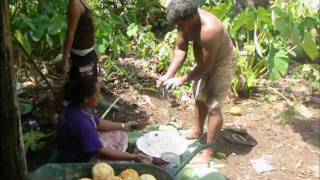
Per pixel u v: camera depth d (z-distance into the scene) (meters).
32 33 4.47
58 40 5.13
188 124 4.60
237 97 5.13
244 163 4.06
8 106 2.19
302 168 4.02
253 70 5.36
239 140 4.35
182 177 3.36
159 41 6.38
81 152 3.18
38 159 3.86
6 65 2.13
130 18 6.48
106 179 2.77
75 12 3.73
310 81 5.48
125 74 5.42
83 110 3.22
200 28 3.46
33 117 4.37
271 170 3.97
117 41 5.64
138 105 4.89
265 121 4.72
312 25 5.05
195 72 3.63
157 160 3.36
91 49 3.99
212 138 3.94
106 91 5.11
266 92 5.25
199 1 5.74
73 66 4.01
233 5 5.75
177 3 3.45
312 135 4.51
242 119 4.75
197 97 3.95
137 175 2.84
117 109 4.74
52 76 5.05
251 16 5.01
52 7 4.70
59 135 3.25
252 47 5.16
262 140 4.41
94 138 3.17
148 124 4.52
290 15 4.94
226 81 3.80
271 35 5.20
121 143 3.55
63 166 2.86
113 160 3.23
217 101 3.83
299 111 4.90
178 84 3.67
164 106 4.92
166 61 5.57
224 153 4.18
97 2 6.01
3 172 2.33
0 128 2.23
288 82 5.51
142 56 5.89
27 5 4.96
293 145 4.34
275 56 4.90
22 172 2.37
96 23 5.02
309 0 5.77
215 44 3.47
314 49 4.99
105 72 5.42
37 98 4.66
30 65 5.02
